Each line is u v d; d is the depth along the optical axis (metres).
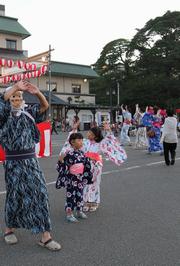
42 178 4.55
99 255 4.34
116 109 47.00
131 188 8.20
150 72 55.81
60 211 6.34
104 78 61.22
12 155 4.46
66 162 5.75
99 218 5.90
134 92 55.41
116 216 6.00
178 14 54.38
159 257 4.25
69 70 48.12
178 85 53.09
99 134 6.43
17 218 4.53
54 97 45.12
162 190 7.98
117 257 4.27
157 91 54.22
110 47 62.00
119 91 59.50
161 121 15.53
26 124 4.47
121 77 59.56
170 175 9.95
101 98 63.28
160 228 5.34
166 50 54.59
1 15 43.66
